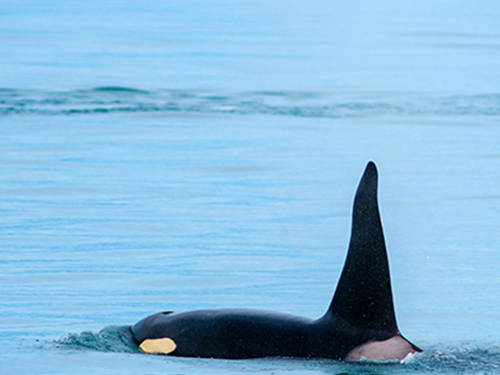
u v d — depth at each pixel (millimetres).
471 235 51188
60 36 193250
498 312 36531
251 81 131125
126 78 130625
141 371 25656
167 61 154125
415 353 26453
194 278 41875
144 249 47625
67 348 28812
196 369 25641
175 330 28672
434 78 135125
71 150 79500
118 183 66062
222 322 28203
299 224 54094
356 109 107375
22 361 27000
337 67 150625
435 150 81188
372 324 26656
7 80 125562
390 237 50906
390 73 142125
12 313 35562
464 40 194250
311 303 37719
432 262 45406
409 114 103500
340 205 59719
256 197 62094
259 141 86062
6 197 60688
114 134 88750
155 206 58688
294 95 118438
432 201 60781
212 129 93000
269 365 25719
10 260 44938
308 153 79688
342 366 25500
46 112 100875
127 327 31312
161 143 84188
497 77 135000
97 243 48906
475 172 71250
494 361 27000
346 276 27000
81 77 130250
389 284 26672
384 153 79625
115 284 40688
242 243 49312
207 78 133125
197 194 62750
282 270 43625
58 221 54031
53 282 40906
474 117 101125
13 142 82750
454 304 37875
